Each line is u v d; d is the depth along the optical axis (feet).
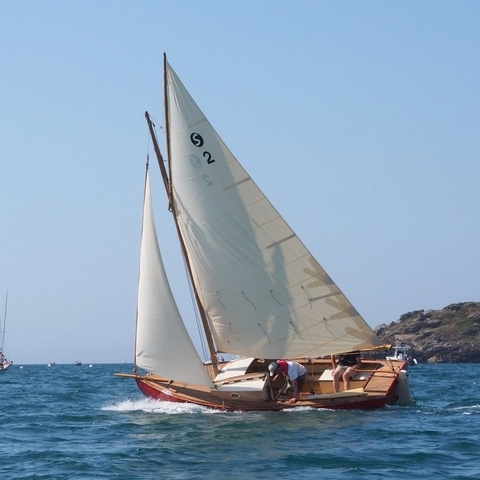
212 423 132.98
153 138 157.99
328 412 143.23
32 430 135.54
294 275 152.46
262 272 153.48
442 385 270.67
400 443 113.29
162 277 149.28
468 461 100.42
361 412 143.95
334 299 151.02
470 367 647.97
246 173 152.05
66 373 555.69
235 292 154.81
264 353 154.40
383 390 147.54
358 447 110.52
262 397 147.33
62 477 94.48
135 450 111.34
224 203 153.58
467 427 127.85
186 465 101.19
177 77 154.51
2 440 124.06
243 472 96.63
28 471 98.48
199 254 156.04
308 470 96.84
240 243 153.79
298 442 115.14
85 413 158.51
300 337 153.17
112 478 94.17
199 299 157.69
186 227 156.35
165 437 121.39
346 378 150.30
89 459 105.60
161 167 158.30
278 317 153.38
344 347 152.05
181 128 154.71
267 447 111.75
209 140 153.48
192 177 155.02
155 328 149.59
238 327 155.33
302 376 149.59
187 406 152.66
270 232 152.56
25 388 285.02
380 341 151.12
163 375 149.89
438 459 101.81
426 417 139.85
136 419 142.20
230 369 155.84
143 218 150.92
